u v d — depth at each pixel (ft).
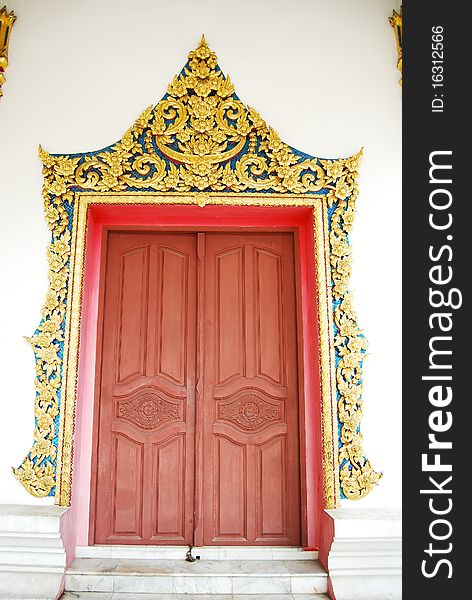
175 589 10.32
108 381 12.12
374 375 11.46
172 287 12.63
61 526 10.16
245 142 12.18
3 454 10.86
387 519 10.34
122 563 10.93
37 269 11.54
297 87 12.47
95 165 11.87
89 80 12.35
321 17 12.80
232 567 10.81
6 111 12.12
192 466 11.89
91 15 12.69
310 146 12.21
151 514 11.69
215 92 12.39
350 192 12.01
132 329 12.39
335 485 11.03
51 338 11.19
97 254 12.55
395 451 11.20
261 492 11.86
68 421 10.95
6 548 10.02
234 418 12.11
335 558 10.25
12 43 12.45
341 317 11.59
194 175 11.94
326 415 11.27
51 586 9.78
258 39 12.66
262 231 12.83
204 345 12.30
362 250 11.89
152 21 12.69
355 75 12.59
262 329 12.50
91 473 11.63
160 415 12.09
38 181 11.87
